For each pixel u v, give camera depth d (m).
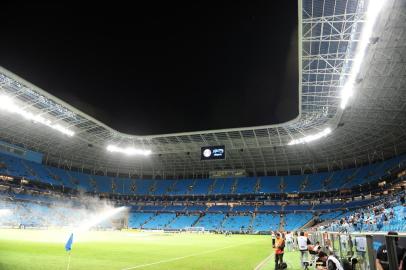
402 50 35.12
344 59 36.62
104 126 58.44
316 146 72.25
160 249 30.08
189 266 18.67
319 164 83.25
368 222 39.66
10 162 72.06
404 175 60.12
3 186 69.94
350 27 32.06
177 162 90.81
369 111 50.88
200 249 31.30
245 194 86.19
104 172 96.31
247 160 85.75
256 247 36.00
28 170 75.06
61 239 37.75
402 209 35.62
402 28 31.77
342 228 44.12
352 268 10.70
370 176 69.25
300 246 18.62
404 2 28.17
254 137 67.88
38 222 68.88
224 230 78.50
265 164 87.31
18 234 43.12
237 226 79.69
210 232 78.56
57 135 70.94
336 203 77.81
